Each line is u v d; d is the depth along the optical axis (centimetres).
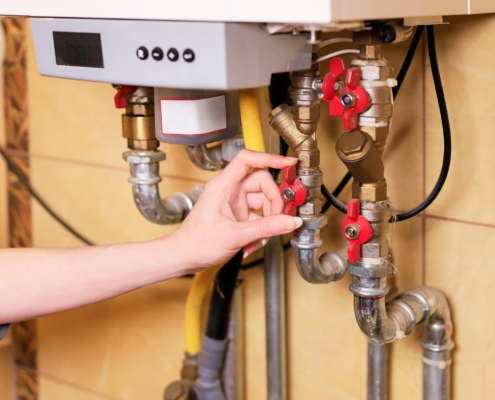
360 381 84
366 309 62
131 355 108
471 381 75
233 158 68
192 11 49
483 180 69
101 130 101
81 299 69
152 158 73
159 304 102
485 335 73
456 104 69
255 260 90
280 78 66
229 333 91
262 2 46
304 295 87
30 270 69
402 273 77
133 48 53
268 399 88
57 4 58
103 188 104
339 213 80
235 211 66
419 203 74
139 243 67
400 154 74
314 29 49
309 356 88
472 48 67
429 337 73
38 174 111
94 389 114
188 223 63
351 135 56
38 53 62
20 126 111
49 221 112
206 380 87
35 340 119
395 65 72
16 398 125
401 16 51
